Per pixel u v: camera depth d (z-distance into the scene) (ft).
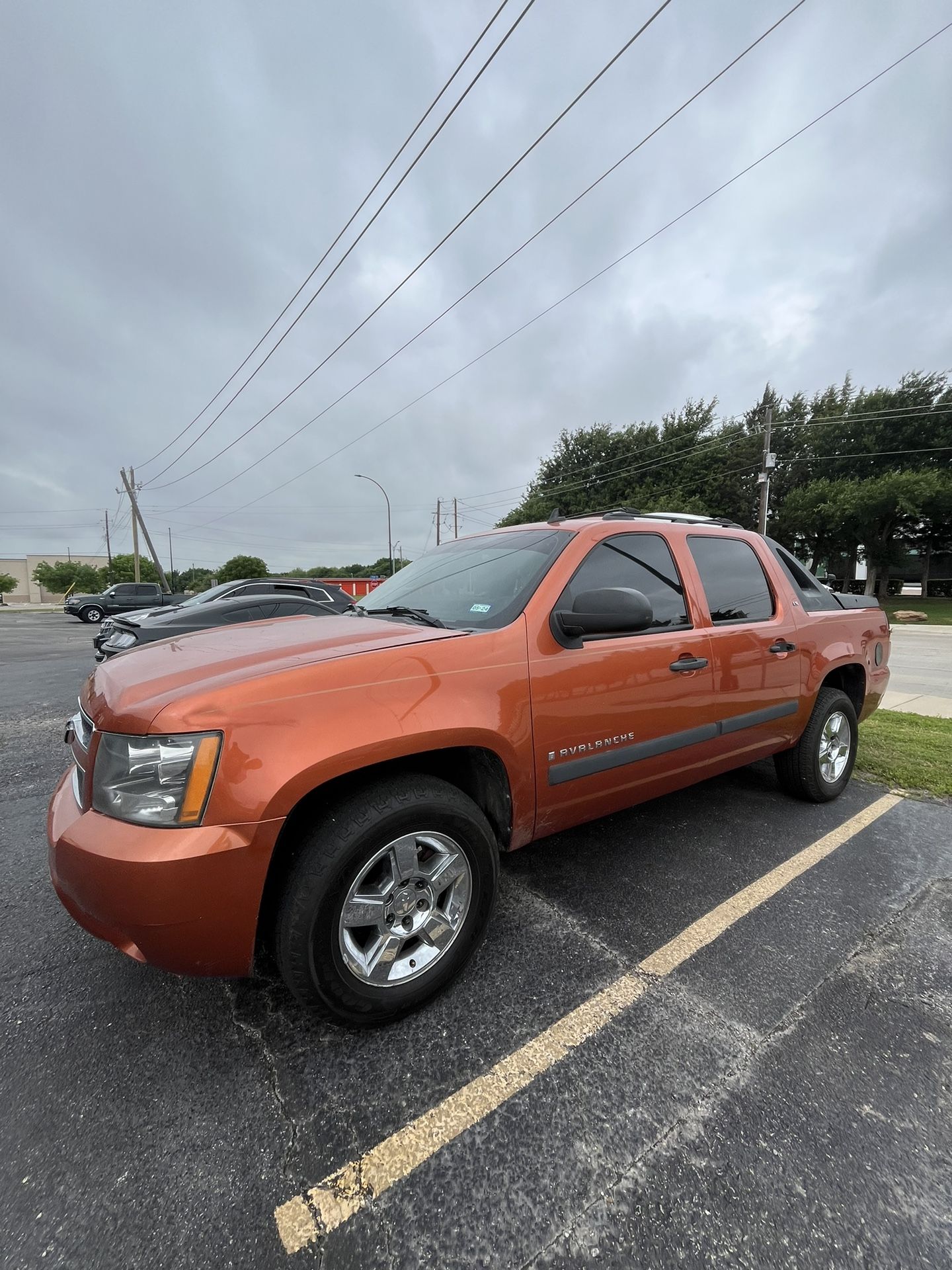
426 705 6.26
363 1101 5.38
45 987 6.97
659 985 6.88
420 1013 6.47
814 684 11.56
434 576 10.03
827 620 12.10
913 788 13.32
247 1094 5.45
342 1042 6.08
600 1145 4.93
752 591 10.87
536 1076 5.64
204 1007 6.63
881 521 112.57
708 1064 5.75
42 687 28.02
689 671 9.04
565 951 7.51
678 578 9.55
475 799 7.39
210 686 5.55
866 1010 6.48
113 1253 4.10
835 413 124.98
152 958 5.24
